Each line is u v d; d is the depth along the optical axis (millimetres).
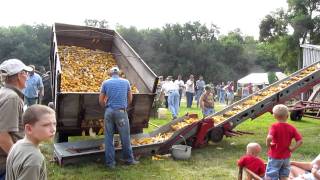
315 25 41312
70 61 10211
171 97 15312
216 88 34312
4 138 3336
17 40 70062
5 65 3508
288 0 43688
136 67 9688
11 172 2652
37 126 2623
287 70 46688
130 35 76875
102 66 10664
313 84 11969
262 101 10602
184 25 81250
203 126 9164
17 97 3422
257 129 12766
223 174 7113
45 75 13242
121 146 7801
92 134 8352
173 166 7613
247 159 5238
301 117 15516
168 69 73438
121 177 6754
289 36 43125
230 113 10398
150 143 8352
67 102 7781
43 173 2633
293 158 8375
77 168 7223
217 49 79625
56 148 7656
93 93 7977
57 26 11180
